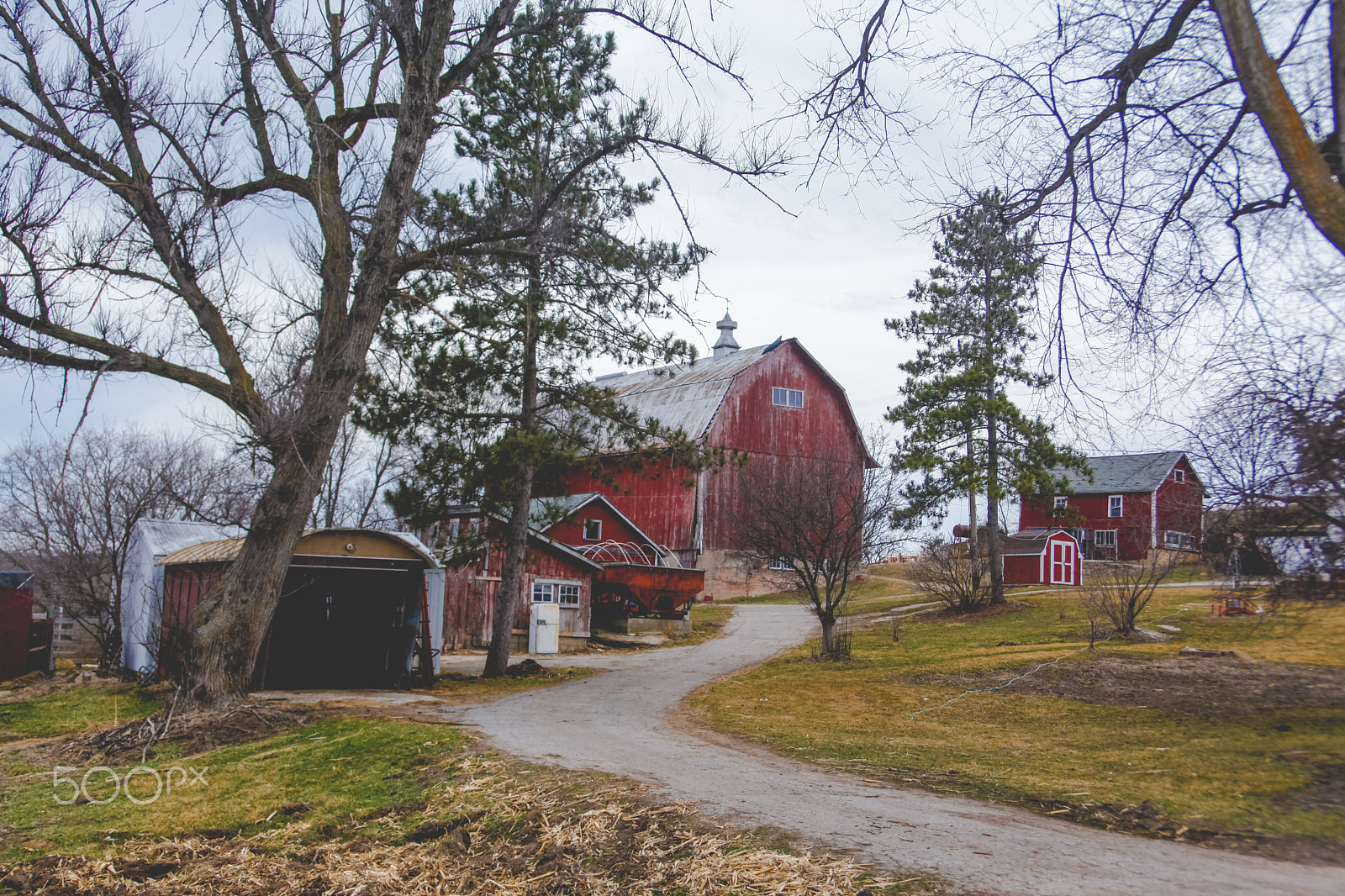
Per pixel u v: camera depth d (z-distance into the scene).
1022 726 12.28
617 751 10.30
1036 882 5.36
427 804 8.55
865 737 11.66
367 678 19.69
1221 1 6.64
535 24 14.22
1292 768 8.25
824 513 21.38
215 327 13.84
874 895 5.20
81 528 29.44
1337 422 8.51
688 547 39.91
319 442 14.01
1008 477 28.48
